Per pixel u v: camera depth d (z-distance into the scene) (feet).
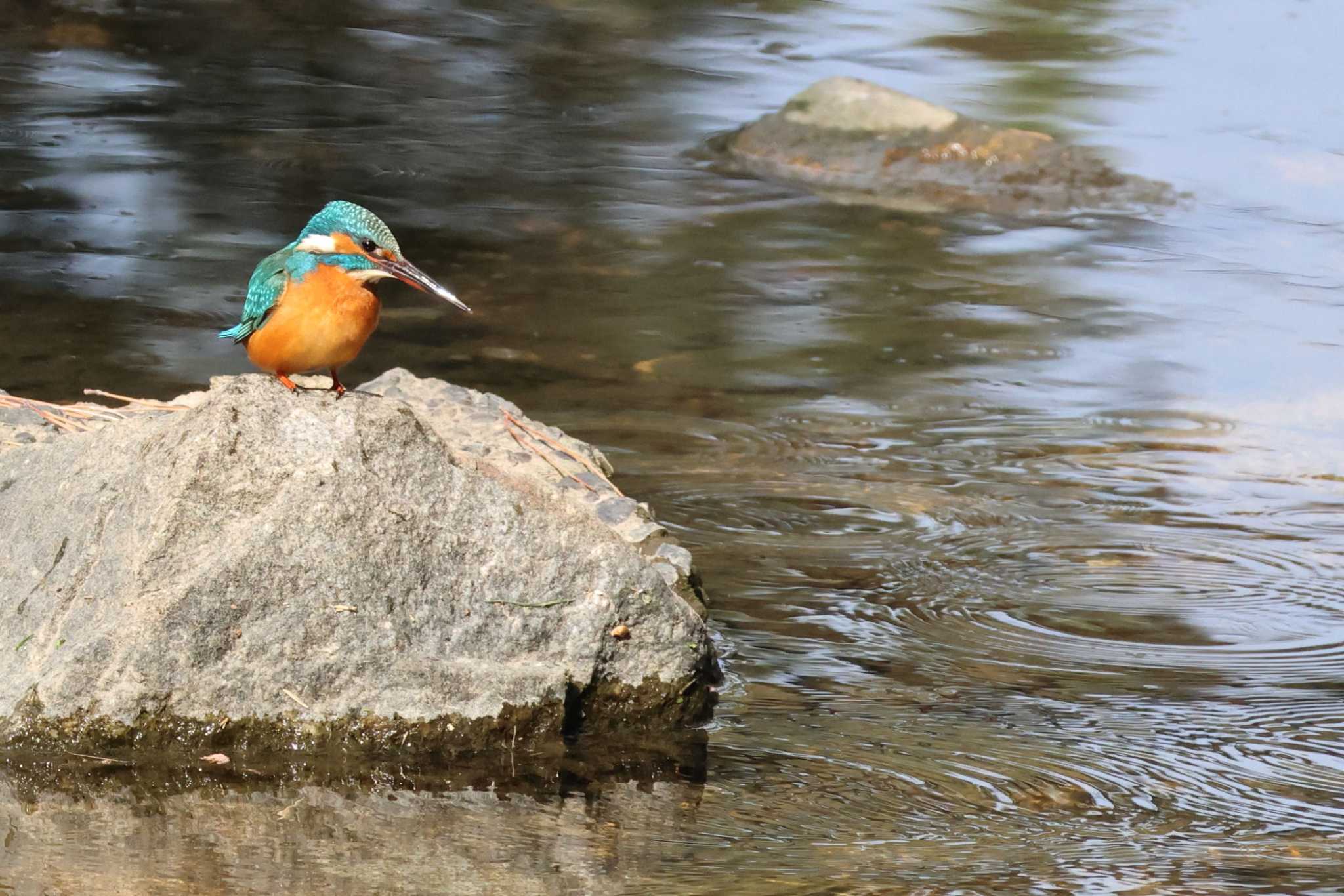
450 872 21.61
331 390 27.99
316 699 25.57
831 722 27.84
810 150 78.59
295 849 22.16
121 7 104.47
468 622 26.91
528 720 26.32
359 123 83.20
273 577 25.84
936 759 26.35
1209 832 23.84
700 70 96.63
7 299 53.78
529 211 69.41
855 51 101.65
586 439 44.06
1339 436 46.37
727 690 29.14
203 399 27.89
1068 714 28.50
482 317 55.21
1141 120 86.33
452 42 101.91
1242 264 65.36
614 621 27.71
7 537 28.09
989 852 22.82
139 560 25.93
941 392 49.88
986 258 65.51
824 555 36.42
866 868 22.04
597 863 22.03
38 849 21.83
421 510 27.14
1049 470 43.14
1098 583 35.17
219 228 64.23
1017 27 107.65
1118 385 51.01
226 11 105.91
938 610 33.40
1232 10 112.98
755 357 52.42
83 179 70.13
